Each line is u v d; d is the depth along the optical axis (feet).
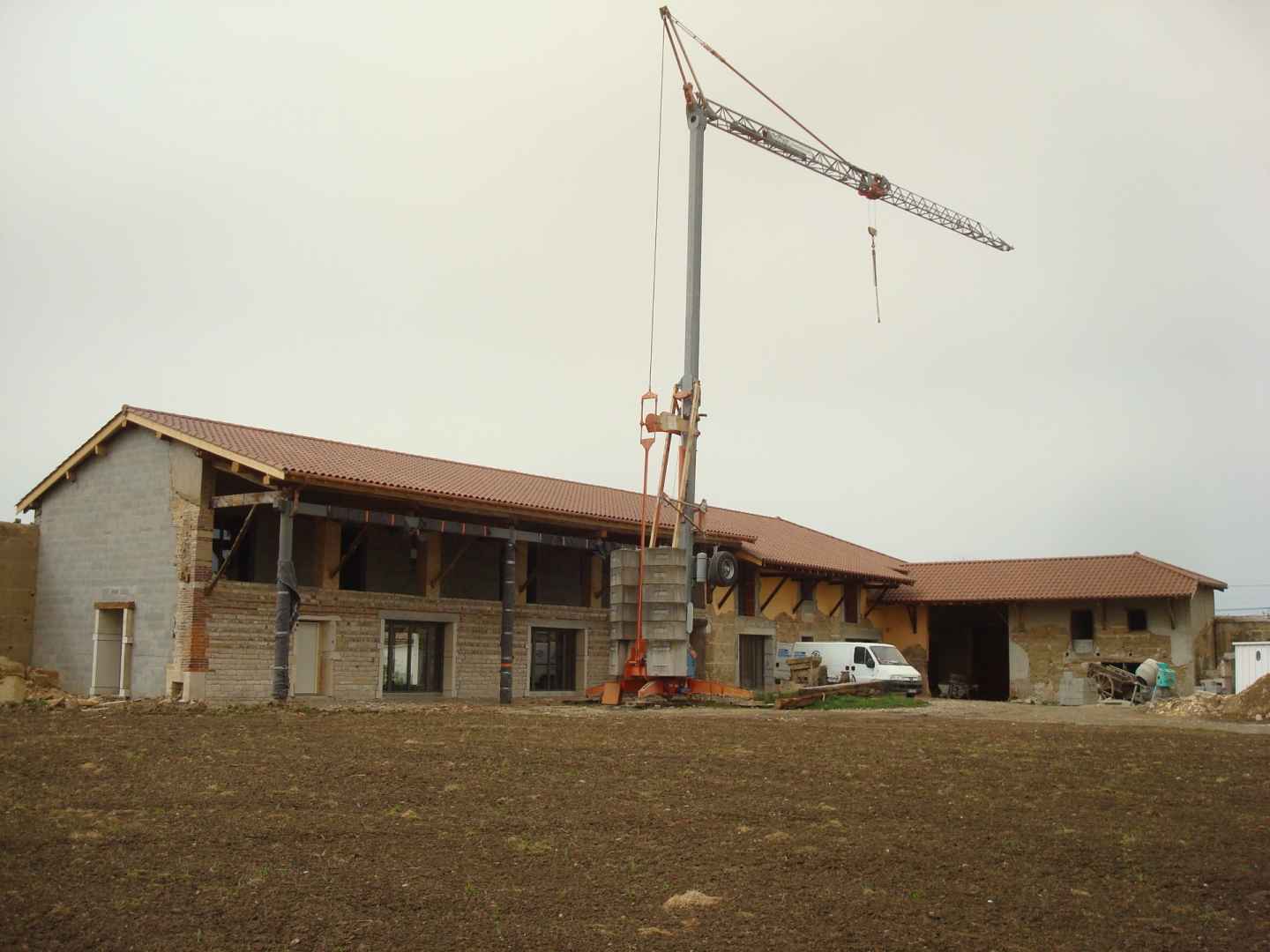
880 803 34.19
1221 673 114.21
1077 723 67.72
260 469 68.64
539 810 32.14
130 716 56.54
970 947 20.62
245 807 31.32
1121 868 26.32
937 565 138.10
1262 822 31.78
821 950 20.26
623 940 20.62
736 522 123.44
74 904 21.68
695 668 97.25
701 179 110.11
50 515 83.05
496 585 93.25
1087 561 127.85
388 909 22.08
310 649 77.41
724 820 31.27
